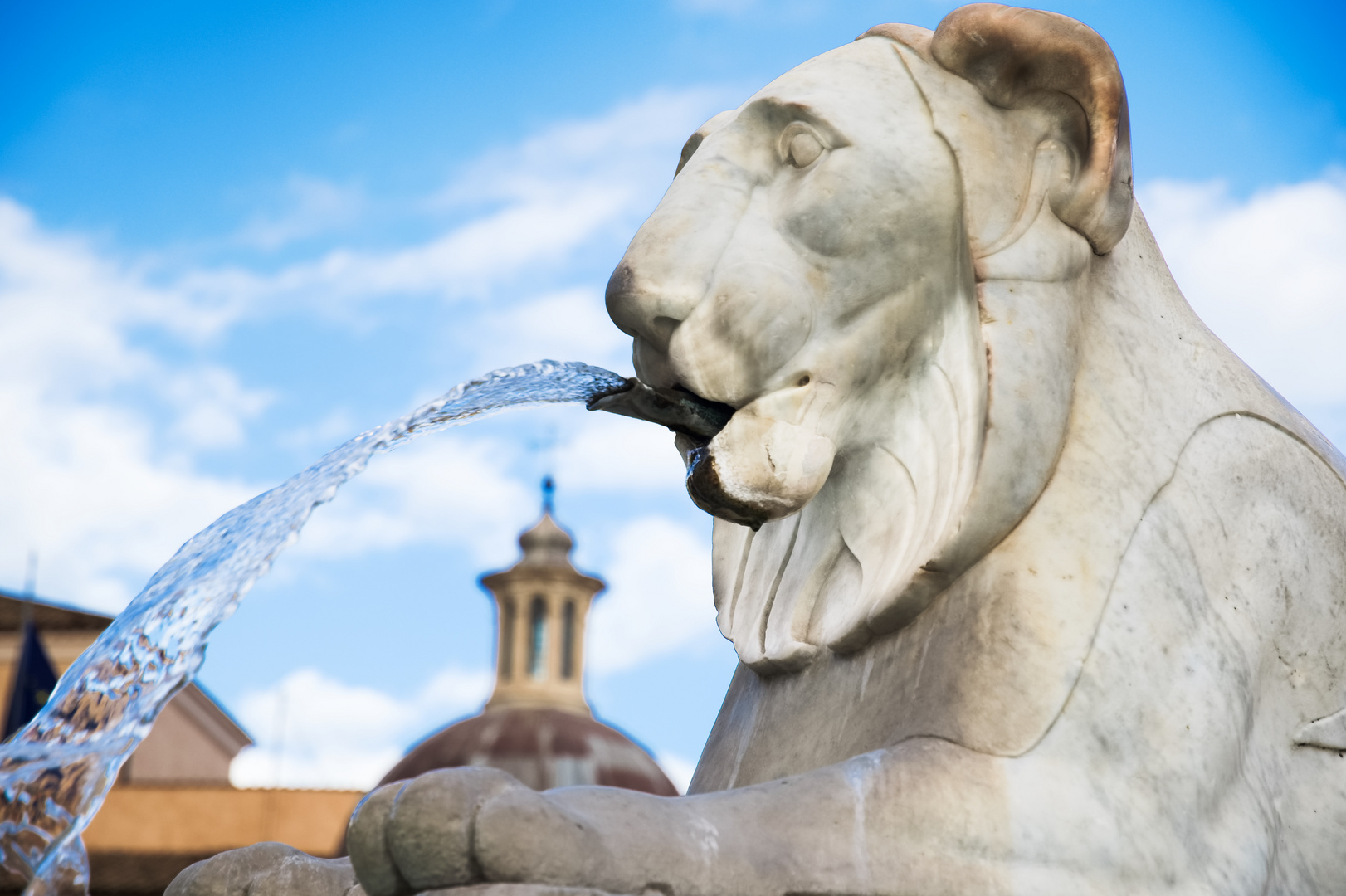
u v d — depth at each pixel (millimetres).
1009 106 2963
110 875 24984
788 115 2951
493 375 3082
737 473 2852
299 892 2822
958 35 2941
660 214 2945
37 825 2547
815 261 2895
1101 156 2900
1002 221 2893
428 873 2195
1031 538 2762
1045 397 2799
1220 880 2611
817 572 3088
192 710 29781
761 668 3123
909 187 2895
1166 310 3123
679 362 2861
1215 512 2883
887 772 2531
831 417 2912
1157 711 2668
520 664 31047
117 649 2861
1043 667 2654
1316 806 2840
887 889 2420
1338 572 2980
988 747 2598
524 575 31906
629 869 2252
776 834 2406
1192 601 2781
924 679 2734
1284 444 3039
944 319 2928
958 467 2811
